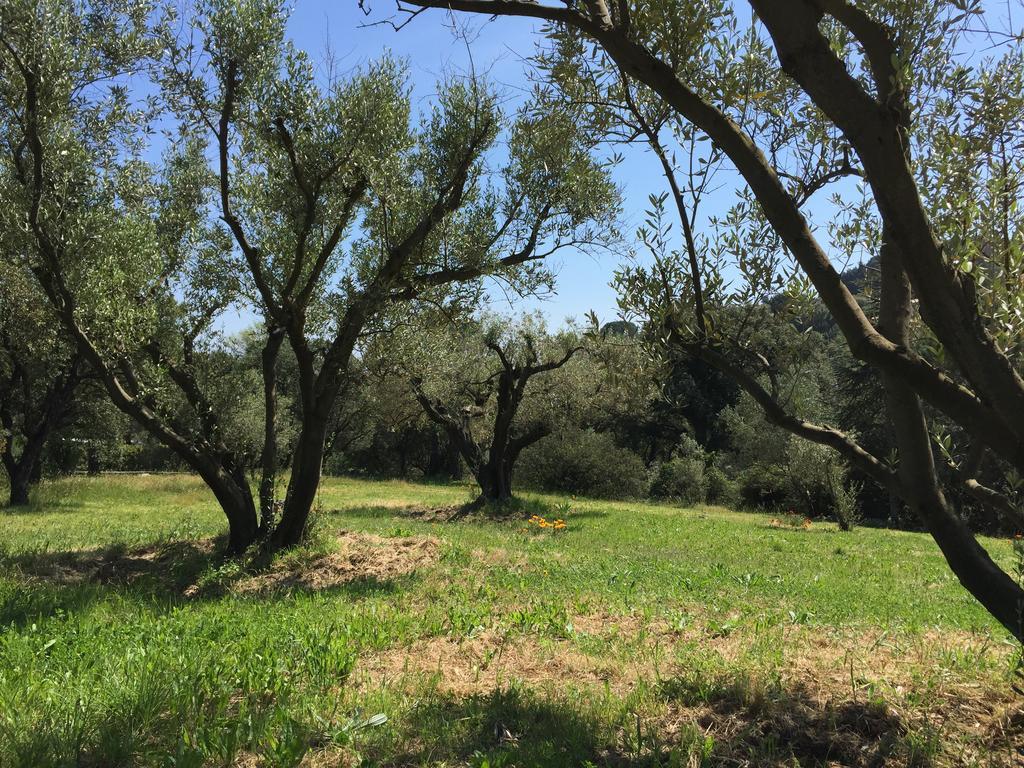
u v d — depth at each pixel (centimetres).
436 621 657
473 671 513
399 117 1077
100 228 1066
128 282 1152
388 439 4288
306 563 1038
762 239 425
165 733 387
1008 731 373
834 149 423
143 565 1088
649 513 2267
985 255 342
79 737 369
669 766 344
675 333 411
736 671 475
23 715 398
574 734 385
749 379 407
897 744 359
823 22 416
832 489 2219
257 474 2770
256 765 358
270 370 1196
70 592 789
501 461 2184
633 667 520
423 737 386
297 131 1031
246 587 921
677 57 375
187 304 1312
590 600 782
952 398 285
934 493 367
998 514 432
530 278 1220
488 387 2314
